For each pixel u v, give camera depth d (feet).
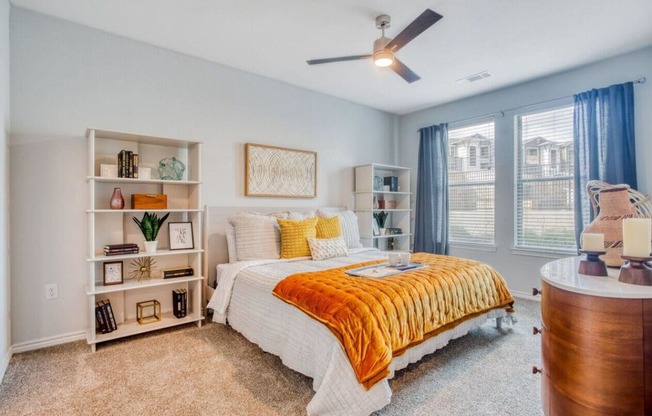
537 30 9.12
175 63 10.55
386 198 16.89
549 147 12.54
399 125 17.72
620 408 3.93
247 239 10.28
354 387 5.34
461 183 15.31
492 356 7.96
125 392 6.31
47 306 8.48
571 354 4.29
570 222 12.01
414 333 6.58
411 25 6.81
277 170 12.80
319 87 13.67
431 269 8.36
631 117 10.29
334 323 5.70
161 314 10.02
